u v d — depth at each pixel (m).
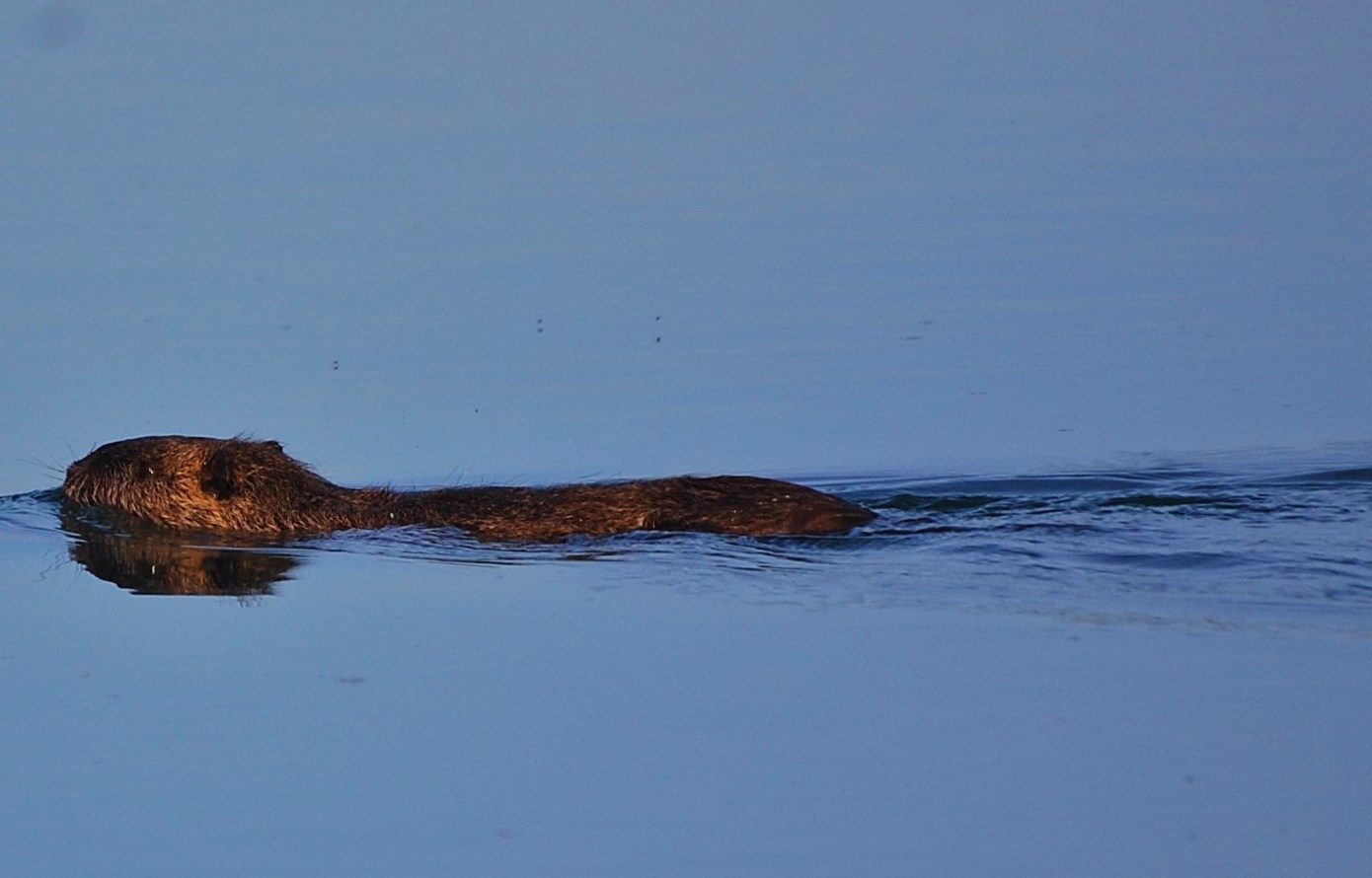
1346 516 36.81
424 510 37.94
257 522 38.53
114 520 39.81
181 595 34.12
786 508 36.00
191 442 39.72
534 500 37.47
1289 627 29.33
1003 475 41.75
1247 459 41.97
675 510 36.44
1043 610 30.64
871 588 32.12
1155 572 32.62
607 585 33.00
